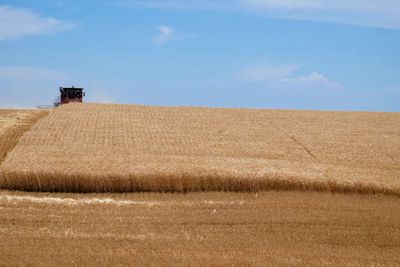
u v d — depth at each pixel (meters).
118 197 34.34
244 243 23.86
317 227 27.09
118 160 39.84
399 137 57.19
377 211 31.22
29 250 21.23
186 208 30.91
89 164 37.75
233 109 75.06
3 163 37.38
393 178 38.78
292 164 41.50
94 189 35.41
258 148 48.72
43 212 28.58
